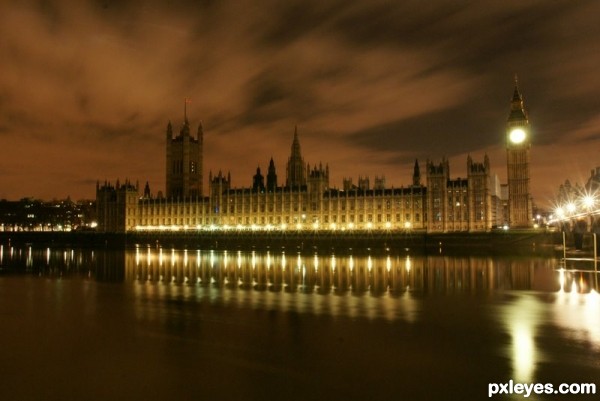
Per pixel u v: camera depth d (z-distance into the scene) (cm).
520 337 4144
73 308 5659
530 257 13250
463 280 8131
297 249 17938
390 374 3303
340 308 5516
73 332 4491
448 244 16300
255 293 6762
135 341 4162
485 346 3888
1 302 6109
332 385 3131
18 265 11912
